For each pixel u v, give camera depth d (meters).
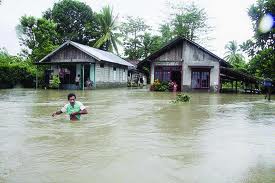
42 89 30.89
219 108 13.83
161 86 29.94
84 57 31.88
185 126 8.65
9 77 32.47
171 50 30.80
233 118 10.48
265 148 6.13
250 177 4.45
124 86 40.41
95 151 5.77
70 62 31.22
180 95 17.80
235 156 5.53
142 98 19.38
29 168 4.76
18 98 18.34
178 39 30.06
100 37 49.41
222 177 4.45
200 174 4.57
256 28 30.02
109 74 35.62
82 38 49.62
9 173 4.53
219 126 8.73
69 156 5.42
